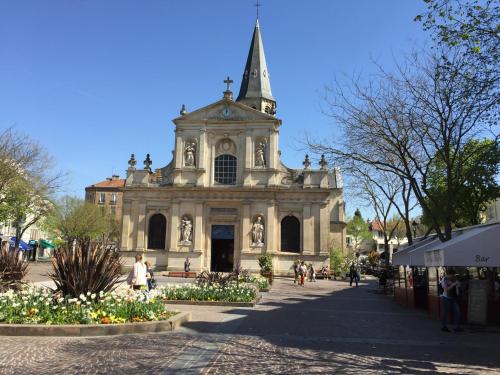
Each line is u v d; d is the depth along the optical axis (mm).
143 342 10164
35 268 47688
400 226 74625
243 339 11023
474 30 14000
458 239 14320
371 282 42844
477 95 16594
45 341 9961
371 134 20672
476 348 10648
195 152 44344
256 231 42281
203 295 19422
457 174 19031
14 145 36438
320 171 42969
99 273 13039
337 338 11664
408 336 12305
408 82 23891
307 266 40219
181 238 42812
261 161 43438
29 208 40438
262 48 54219
